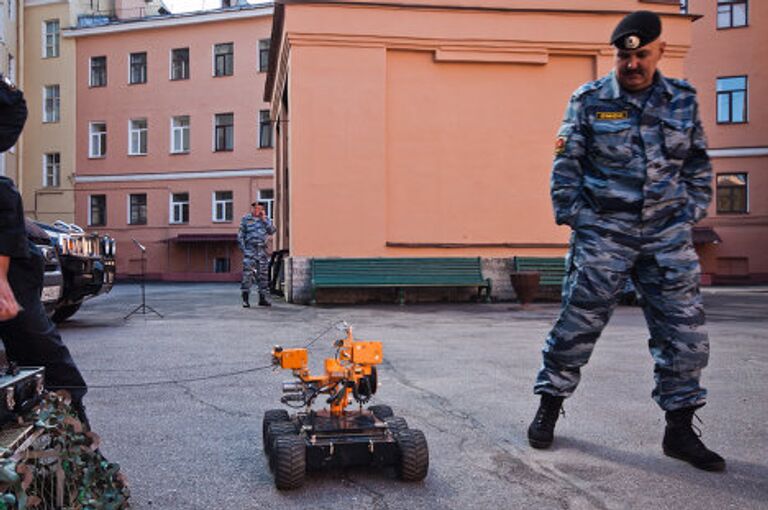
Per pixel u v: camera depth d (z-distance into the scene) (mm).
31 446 1991
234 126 33375
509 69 13188
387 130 12828
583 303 3393
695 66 27469
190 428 3881
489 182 13062
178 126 34469
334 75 12539
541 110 13250
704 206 3342
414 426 3920
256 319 9484
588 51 13266
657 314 3334
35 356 2688
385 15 12664
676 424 3322
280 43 14148
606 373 5418
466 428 3891
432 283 12406
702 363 3271
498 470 3205
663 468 3240
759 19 27047
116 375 5348
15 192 2264
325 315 10141
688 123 3283
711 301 13250
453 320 9398
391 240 12766
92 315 10102
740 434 3789
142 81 34750
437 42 12836
